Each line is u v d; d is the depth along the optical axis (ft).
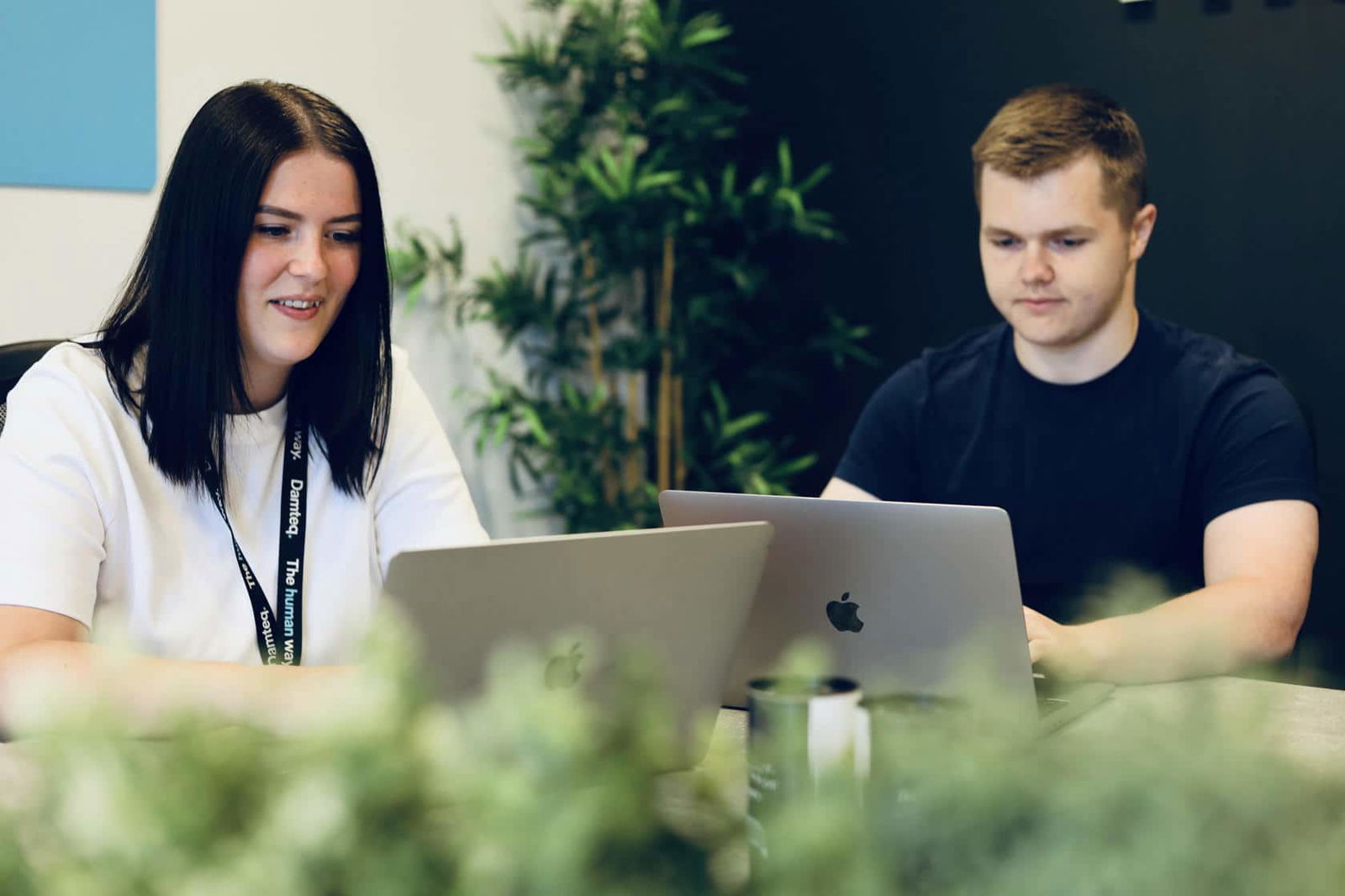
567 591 3.28
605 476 12.84
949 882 1.10
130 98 9.68
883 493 7.16
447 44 11.90
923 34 11.28
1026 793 1.13
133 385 5.05
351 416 5.41
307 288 4.95
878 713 1.51
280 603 5.24
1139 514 6.44
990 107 10.92
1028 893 1.07
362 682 1.06
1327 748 4.05
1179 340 6.62
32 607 4.46
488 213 12.37
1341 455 9.29
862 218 11.84
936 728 1.22
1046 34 10.55
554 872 0.95
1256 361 6.49
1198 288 9.93
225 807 0.99
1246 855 1.07
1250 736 1.18
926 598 4.07
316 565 5.40
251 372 5.20
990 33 10.87
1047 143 6.25
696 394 12.88
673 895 1.01
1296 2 9.28
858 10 11.69
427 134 11.79
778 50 12.31
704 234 12.84
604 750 1.01
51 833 0.97
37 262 9.38
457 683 3.17
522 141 12.05
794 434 12.52
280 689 3.57
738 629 3.83
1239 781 1.12
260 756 1.03
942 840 1.11
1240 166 9.64
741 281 12.04
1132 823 1.09
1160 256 10.09
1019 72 10.73
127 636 1.19
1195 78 9.80
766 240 12.59
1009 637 3.98
